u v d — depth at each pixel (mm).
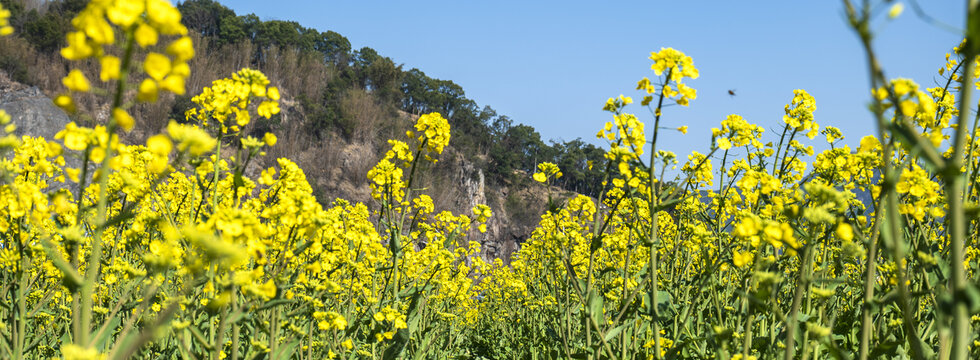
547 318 7656
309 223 3018
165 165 1757
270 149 80938
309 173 88250
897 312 3420
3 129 2150
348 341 4613
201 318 4090
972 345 3100
